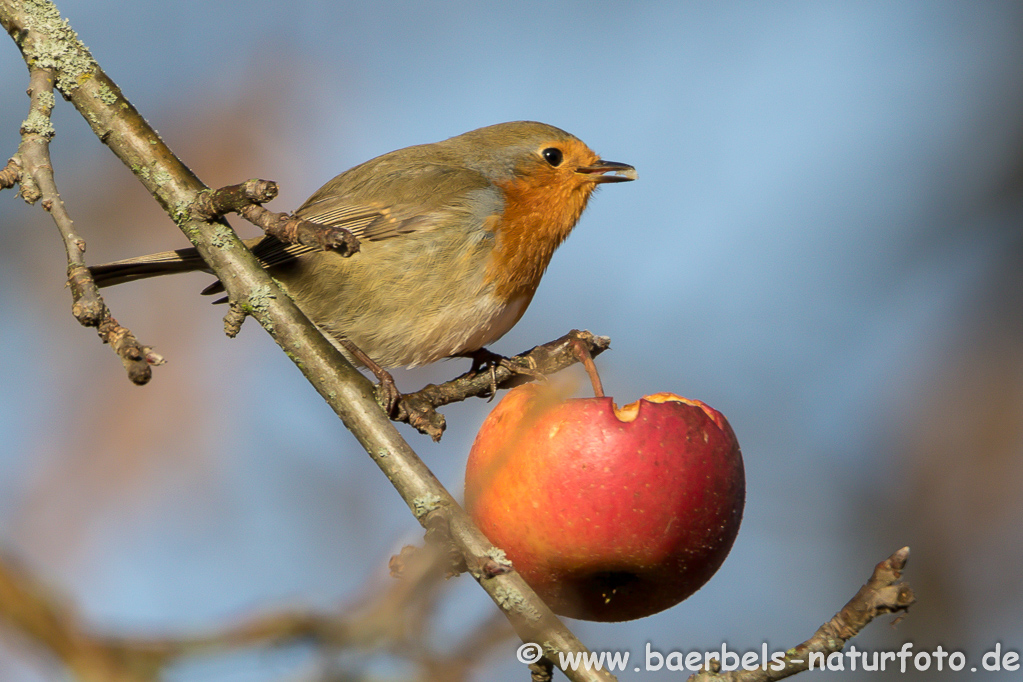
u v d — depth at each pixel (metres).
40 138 6.86
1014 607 13.89
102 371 12.88
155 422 12.45
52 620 5.36
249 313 6.83
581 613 6.84
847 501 14.55
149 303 13.27
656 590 6.65
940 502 14.53
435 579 6.07
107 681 5.27
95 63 7.36
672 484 6.21
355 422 6.58
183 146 14.00
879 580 5.87
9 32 7.37
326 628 5.83
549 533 6.25
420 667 5.95
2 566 5.43
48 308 13.31
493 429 6.59
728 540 6.54
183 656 5.46
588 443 6.24
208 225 6.91
